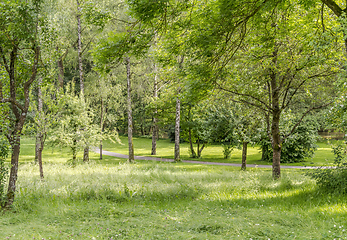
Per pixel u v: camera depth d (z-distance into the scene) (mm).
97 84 27281
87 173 14586
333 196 7707
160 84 31875
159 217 6520
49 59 9070
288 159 26078
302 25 9492
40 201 8242
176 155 26547
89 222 6266
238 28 7500
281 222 5754
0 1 7574
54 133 17922
